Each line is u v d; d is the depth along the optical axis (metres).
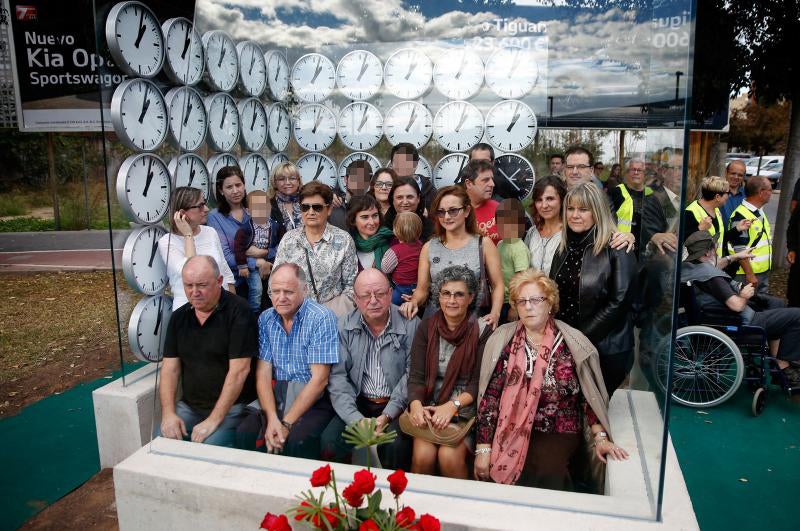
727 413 3.93
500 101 4.00
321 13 4.44
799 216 5.03
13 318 6.52
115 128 3.07
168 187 3.38
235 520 2.22
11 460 3.45
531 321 2.44
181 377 2.84
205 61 3.68
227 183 3.64
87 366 5.00
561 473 2.32
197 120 3.60
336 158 4.70
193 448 2.51
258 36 4.27
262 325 2.79
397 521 1.78
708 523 2.78
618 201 2.87
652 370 2.42
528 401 2.42
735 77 7.65
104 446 3.31
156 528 2.34
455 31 4.24
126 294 3.27
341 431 2.62
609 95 3.45
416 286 3.15
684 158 1.91
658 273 2.38
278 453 2.61
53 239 11.89
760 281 5.05
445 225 2.89
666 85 2.33
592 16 3.50
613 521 1.95
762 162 24.11
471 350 2.53
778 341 4.24
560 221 2.89
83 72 7.02
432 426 2.48
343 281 3.32
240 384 2.77
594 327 2.70
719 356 3.93
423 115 4.45
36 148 15.91
